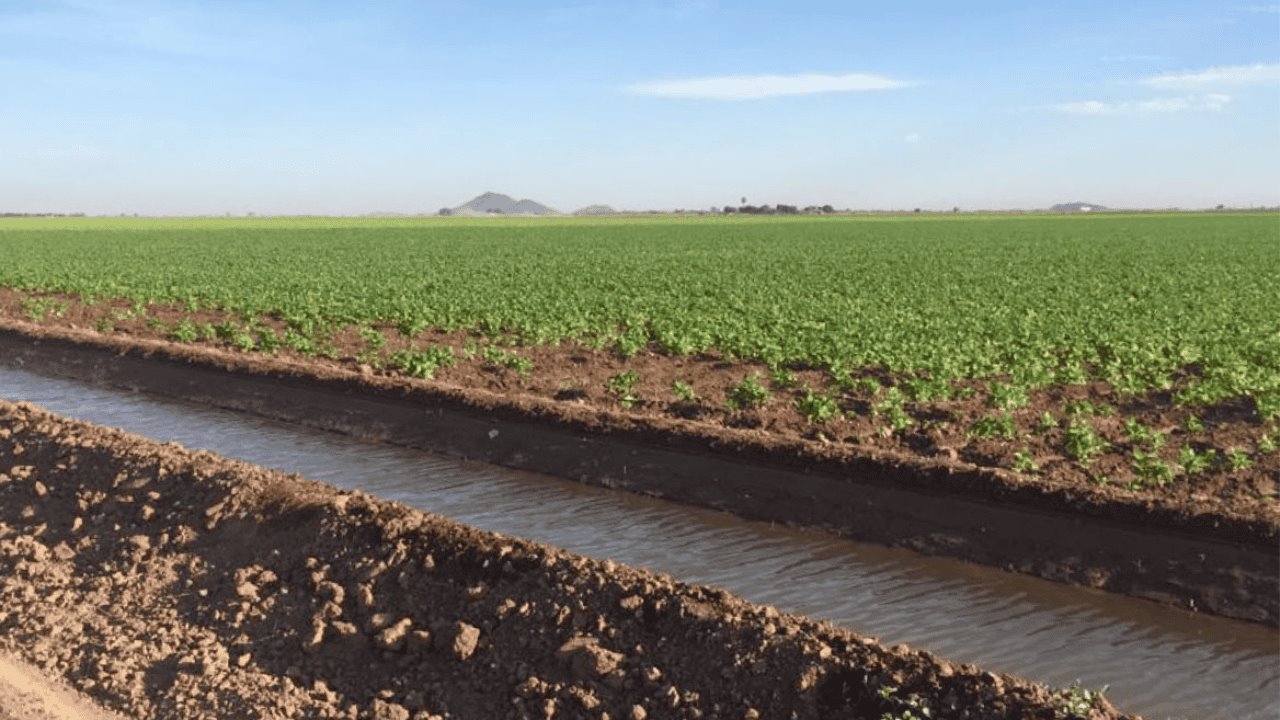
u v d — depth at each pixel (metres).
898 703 8.34
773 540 14.44
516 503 16.11
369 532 11.62
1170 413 18.70
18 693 9.48
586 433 17.75
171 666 10.05
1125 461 15.65
